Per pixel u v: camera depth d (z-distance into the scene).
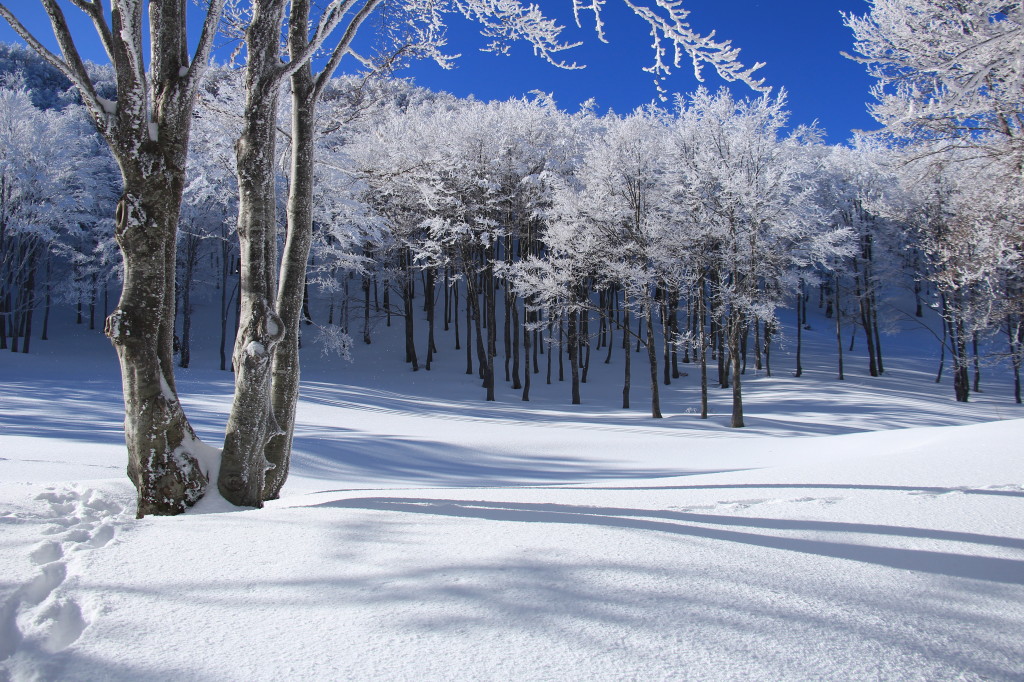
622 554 2.63
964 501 3.77
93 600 2.15
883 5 10.30
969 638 1.90
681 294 21.27
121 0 3.55
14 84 28.92
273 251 4.37
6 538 2.86
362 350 30.78
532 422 17.70
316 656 1.76
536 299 21.91
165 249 3.98
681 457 11.73
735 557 2.61
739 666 1.70
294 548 2.74
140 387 3.78
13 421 11.98
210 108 7.73
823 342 35.72
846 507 3.67
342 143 21.50
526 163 24.05
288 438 4.75
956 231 11.21
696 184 19.02
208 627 1.95
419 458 10.91
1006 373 29.14
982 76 4.57
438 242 23.34
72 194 26.44
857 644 1.84
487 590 2.22
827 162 27.98
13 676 1.65
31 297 30.28
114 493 4.25
